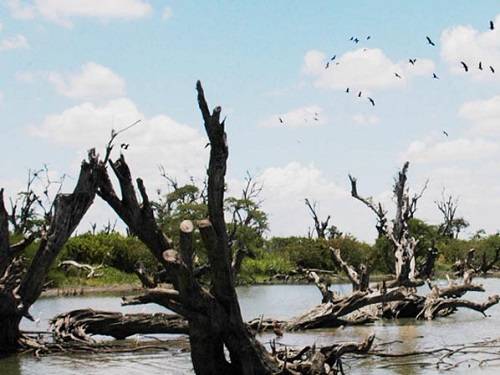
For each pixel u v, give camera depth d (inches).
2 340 1014.4
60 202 1029.2
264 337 1184.2
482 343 1067.9
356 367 863.7
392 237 1891.0
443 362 889.5
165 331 1133.7
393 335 1207.6
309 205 4473.4
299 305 1953.7
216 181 684.1
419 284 1539.1
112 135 1037.8
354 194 2042.3
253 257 3612.2
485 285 2797.7
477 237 4549.7
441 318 1510.8
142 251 2967.5
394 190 2223.2
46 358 976.3
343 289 2615.7
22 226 3117.6
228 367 709.9
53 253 1031.0
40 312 1721.2
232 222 3528.5
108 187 737.0
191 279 675.4
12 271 1011.9
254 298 2257.6
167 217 3442.4
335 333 1235.9
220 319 687.7
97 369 884.6
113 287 2694.4
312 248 3592.5
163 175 3759.8
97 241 2972.4
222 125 683.4
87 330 1117.1
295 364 725.9
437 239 3331.7
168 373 853.2
